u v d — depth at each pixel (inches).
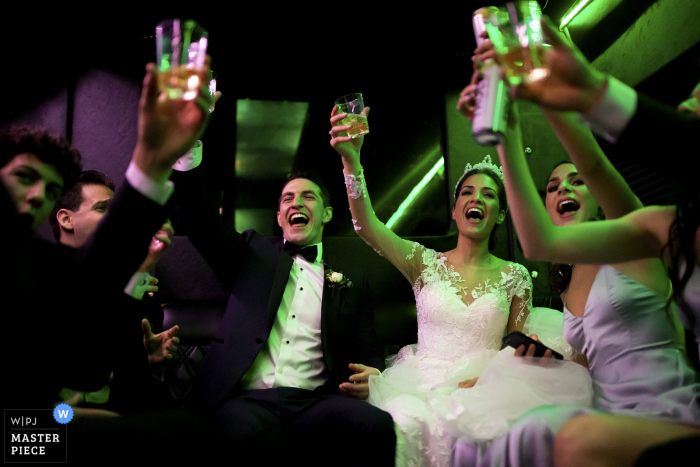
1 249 46.3
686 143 38.2
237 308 91.8
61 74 136.3
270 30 147.3
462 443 69.0
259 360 90.0
